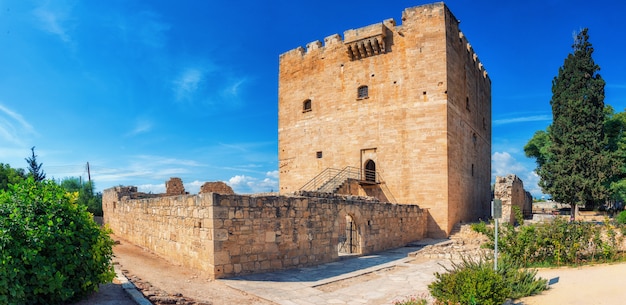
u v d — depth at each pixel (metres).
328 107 35.31
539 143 43.03
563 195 33.19
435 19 30.64
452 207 29.89
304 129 36.75
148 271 14.19
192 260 14.55
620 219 24.94
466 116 34.66
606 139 33.16
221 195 13.58
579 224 15.79
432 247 21.23
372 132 32.62
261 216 14.84
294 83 38.00
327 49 35.88
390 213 23.98
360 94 33.91
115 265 14.23
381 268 16.16
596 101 34.38
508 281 10.55
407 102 31.17
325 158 35.03
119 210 25.20
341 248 22.91
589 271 12.93
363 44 33.03
